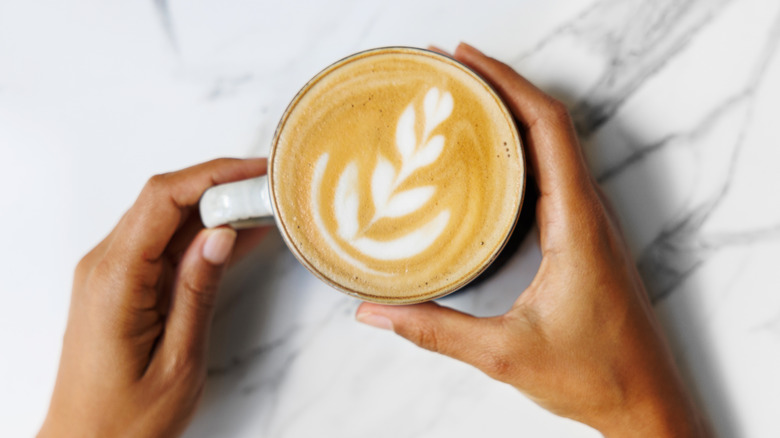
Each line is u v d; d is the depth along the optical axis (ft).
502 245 1.09
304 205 1.13
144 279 1.20
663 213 1.28
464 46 1.19
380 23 1.32
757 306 1.26
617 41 1.29
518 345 1.15
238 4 1.34
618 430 1.18
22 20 1.38
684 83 1.28
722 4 1.27
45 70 1.37
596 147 1.29
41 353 1.36
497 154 1.11
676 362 1.27
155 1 1.35
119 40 1.36
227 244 1.18
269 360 1.33
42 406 1.35
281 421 1.33
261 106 1.34
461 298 1.30
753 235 1.26
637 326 1.16
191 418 1.27
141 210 1.20
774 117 1.26
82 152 1.36
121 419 1.21
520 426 1.29
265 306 1.33
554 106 1.16
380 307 1.18
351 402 1.32
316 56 1.33
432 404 1.31
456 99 1.13
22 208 1.37
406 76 1.14
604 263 1.15
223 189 1.14
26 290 1.36
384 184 1.13
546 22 1.29
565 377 1.15
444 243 1.11
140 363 1.22
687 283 1.28
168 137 1.35
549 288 1.15
